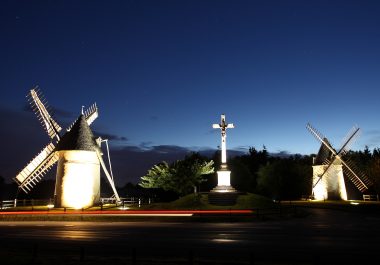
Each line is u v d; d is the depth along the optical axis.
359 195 76.06
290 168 77.75
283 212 38.59
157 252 17.98
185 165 61.25
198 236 23.45
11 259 16.05
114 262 15.48
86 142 50.38
